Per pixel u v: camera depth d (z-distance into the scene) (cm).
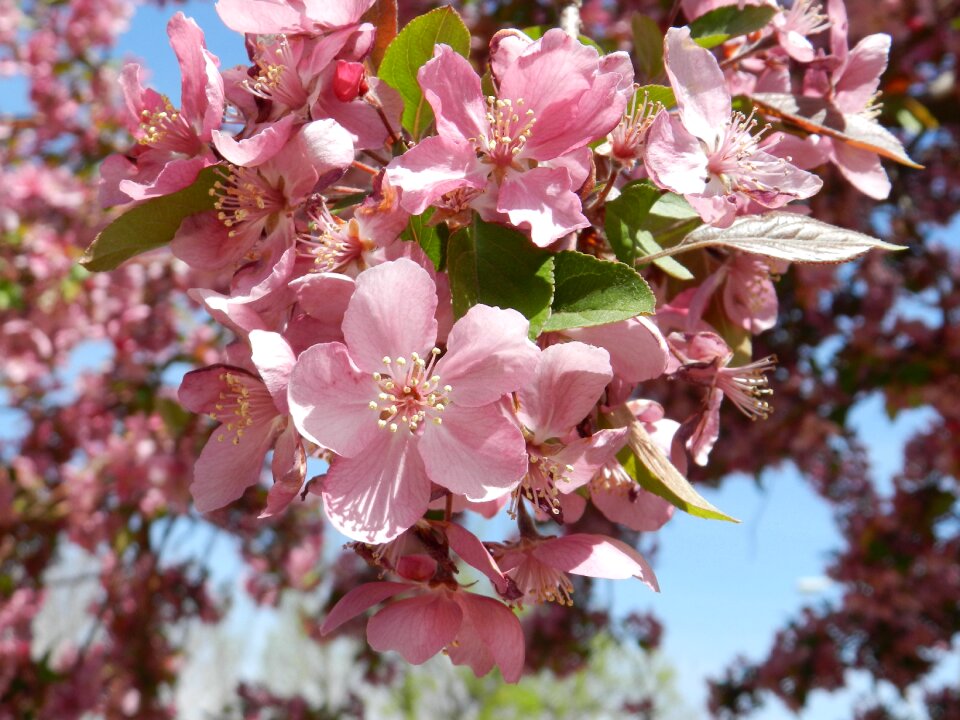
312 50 16
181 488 63
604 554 15
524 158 15
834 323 63
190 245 16
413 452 14
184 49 16
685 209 17
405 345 14
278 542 83
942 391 61
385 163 17
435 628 15
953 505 68
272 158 15
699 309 18
